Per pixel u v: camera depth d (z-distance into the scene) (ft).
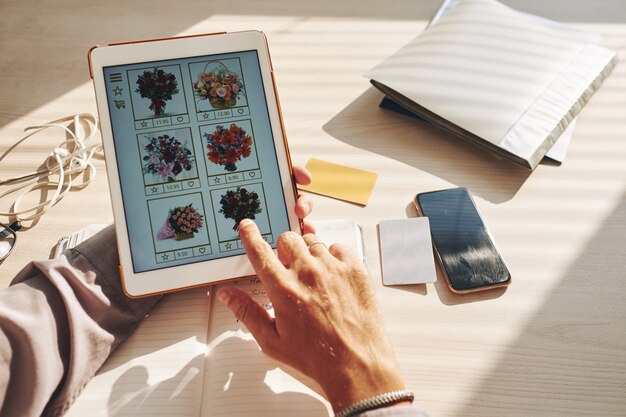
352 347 1.48
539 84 2.40
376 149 2.41
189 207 1.81
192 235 1.79
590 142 2.44
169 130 1.85
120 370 1.66
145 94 1.85
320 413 1.58
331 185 2.25
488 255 1.97
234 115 1.90
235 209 1.83
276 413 1.57
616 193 2.25
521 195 2.24
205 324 1.82
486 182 2.29
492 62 2.47
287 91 2.64
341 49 2.87
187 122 1.86
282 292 1.54
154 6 3.05
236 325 1.79
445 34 2.63
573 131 2.48
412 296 1.90
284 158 1.89
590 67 2.55
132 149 1.81
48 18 2.92
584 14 3.12
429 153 2.41
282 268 1.60
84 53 2.74
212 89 1.90
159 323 1.81
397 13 3.11
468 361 1.73
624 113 2.56
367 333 1.53
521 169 2.34
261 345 1.58
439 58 2.51
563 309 1.87
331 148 2.40
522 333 1.81
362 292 1.61
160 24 2.93
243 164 1.87
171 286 1.74
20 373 1.46
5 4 2.98
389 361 1.50
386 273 1.95
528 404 1.64
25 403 1.43
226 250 1.80
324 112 2.56
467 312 1.86
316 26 3.00
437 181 2.29
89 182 2.23
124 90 1.84
